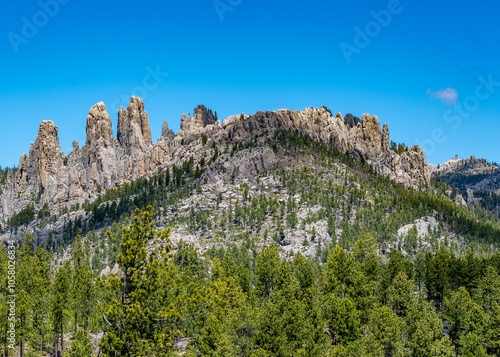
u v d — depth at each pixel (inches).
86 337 3737.7
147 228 2020.2
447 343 3356.3
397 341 3422.7
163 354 1919.3
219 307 3695.9
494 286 4062.5
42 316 3937.0
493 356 3430.1
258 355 3181.6
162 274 1999.3
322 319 3752.5
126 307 1909.4
